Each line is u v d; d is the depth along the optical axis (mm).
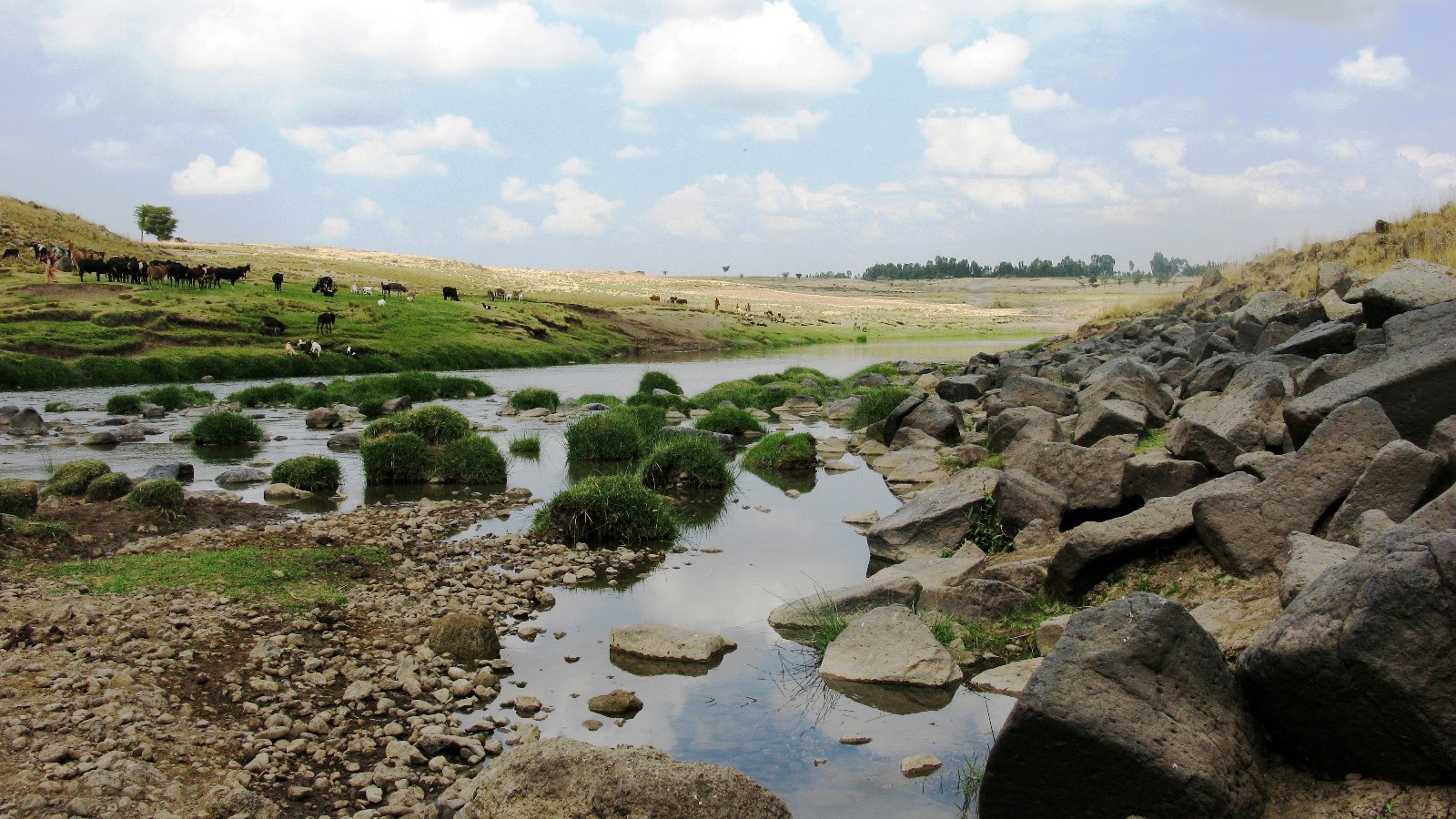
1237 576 8531
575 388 43500
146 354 46875
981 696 8367
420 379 37406
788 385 37688
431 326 64188
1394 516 7887
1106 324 52031
